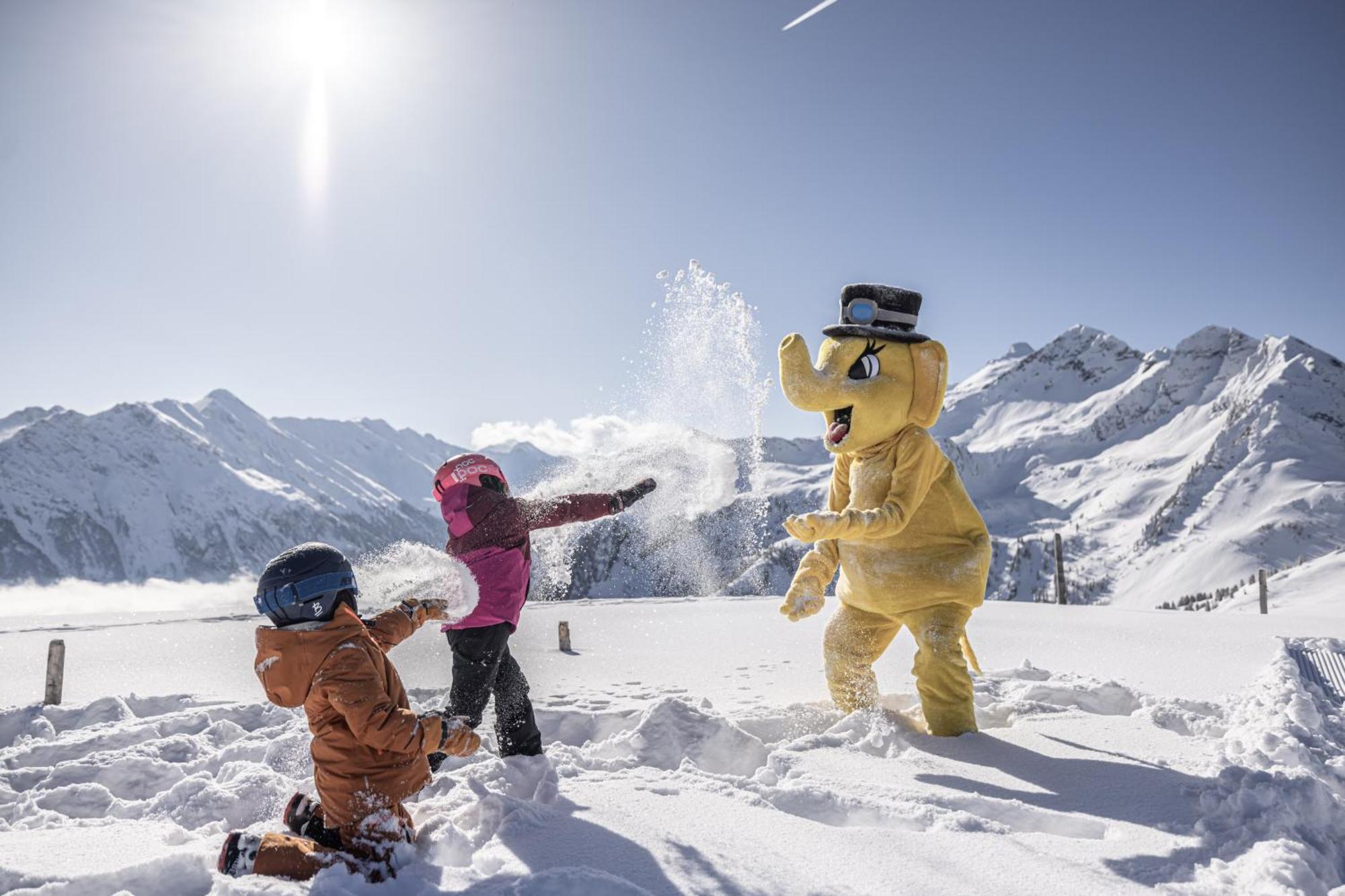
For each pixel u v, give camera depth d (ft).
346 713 9.46
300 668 9.70
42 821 12.29
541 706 20.93
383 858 9.52
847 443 17.30
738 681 24.79
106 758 15.74
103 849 10.09
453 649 13.83
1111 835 10.81
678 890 8.76
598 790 12.19
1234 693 21.49
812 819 11.70
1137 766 13.50
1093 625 38.70
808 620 43.19
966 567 16.88
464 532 13.99
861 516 16.39
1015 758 14.26
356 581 10.39
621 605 54.85
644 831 10.41
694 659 29.55
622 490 14.99
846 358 17.28
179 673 29.17
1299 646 27.94
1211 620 40.96
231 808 12.80
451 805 11.52
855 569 17.49
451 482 14.21
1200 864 9.77
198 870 9.36
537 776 13.03
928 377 17.37
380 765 9.84
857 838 10.43
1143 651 30.40
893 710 18.35
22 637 41.01
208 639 39.73
